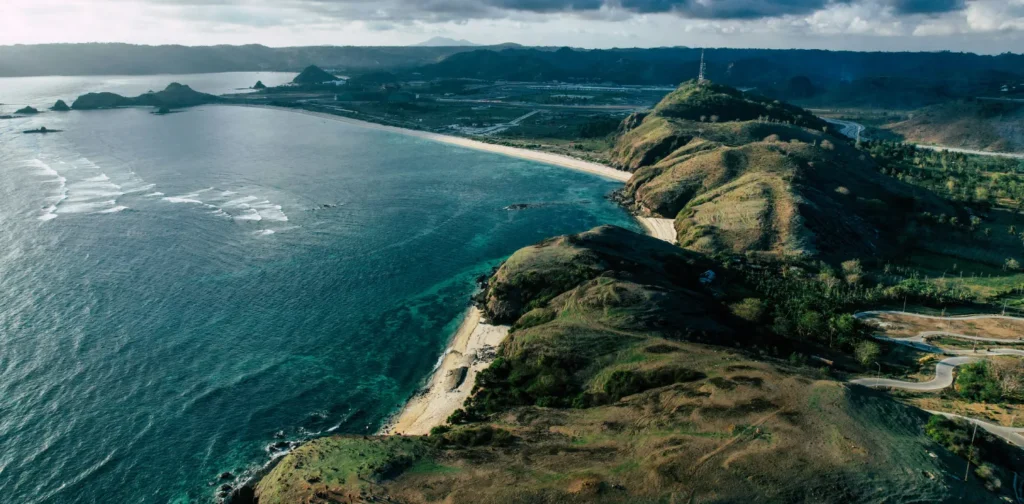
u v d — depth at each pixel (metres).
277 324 128.88
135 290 140.25
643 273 141.75
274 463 87.88
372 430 96.31
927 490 62.22
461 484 69.69
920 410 81.75
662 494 63.84
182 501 80.50
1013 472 69.56
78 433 91.81
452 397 104.38
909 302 140.12
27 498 79.56
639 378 93.44
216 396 102.81
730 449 69.50
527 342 113.19
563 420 85.94
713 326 115.31
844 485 63.19
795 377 85.75
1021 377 93.44
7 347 113.19
